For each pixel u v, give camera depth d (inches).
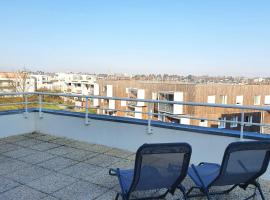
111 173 122.1
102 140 204.8
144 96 852.6
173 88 763.4
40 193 118.9
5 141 214.5
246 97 792.9
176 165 91.4
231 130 152.3
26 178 136.5
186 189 121.9
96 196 116.3
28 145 202.8
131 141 189.2
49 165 157.1
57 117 232.1
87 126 212.8
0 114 222.5
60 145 203.8
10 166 154.9
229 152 87.0
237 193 118.7
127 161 165.5
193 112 679.7
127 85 911.0
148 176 89.4
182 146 87.7
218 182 95.3
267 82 834.8
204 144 156.8
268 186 126.6
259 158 94.3
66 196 116.2
